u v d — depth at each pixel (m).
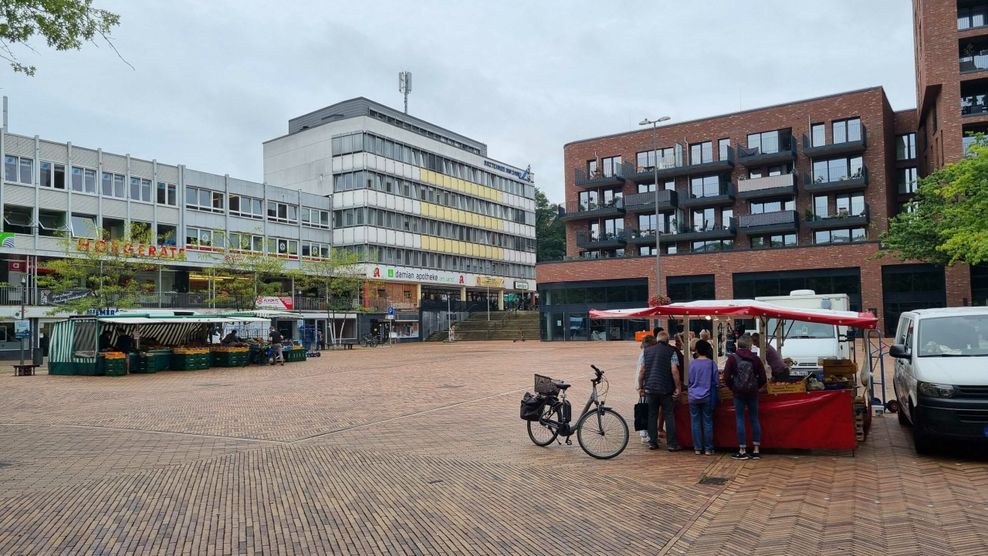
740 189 51.34
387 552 5.67
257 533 6.20
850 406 9.27
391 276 62.22
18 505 7.20
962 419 8.52
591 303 52.62
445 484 7.98
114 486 8.02
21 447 10.63
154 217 46.91
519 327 62.22
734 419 9.64
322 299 56.00
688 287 48.88
